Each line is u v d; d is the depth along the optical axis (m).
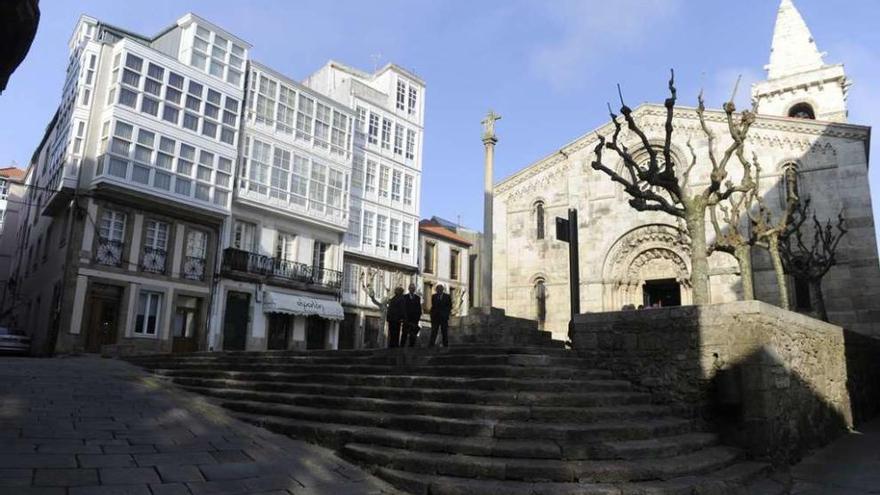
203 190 28.22
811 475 9.02
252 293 30.16
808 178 25.67
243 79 30.69
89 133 25.64
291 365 13.11
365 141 37.56
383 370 11.33
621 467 7.09
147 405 10.80
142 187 25.89
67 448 7.26
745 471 8.15
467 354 11.23
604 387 9.92
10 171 49.06
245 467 7.22
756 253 25.91
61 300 24.00
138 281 26.08
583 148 30.94
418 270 39.69
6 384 11.94
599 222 29.72
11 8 5.88
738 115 27.06
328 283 33.41
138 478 6.38
